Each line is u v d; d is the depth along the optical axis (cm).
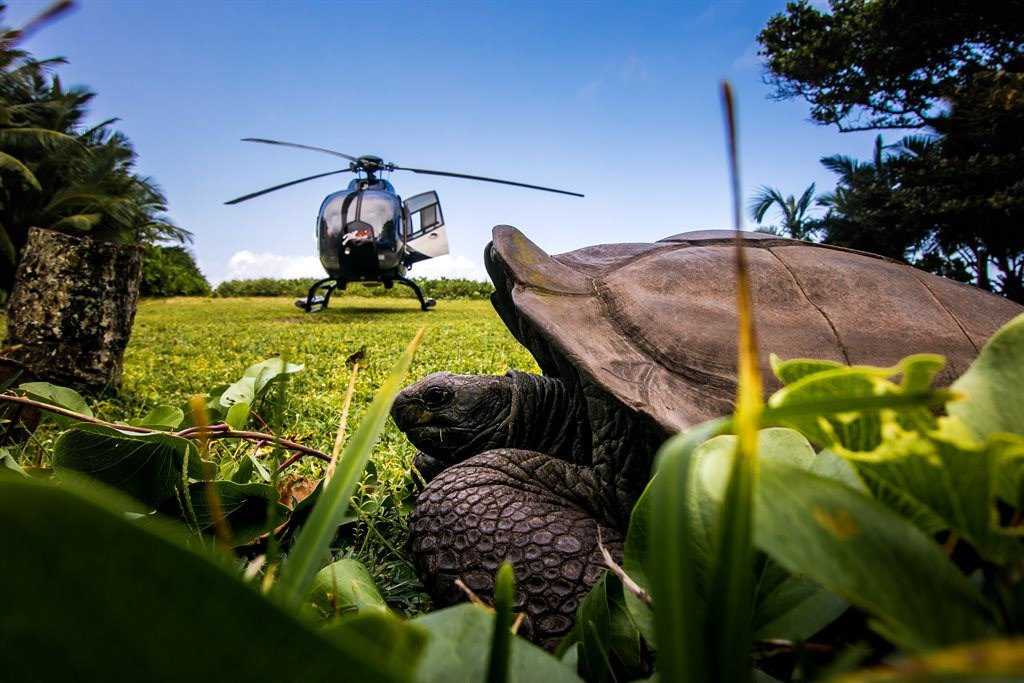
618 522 186
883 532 42
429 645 54
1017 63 2172
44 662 29
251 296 3656
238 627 31
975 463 44
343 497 49
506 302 254
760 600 62
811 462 66
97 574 30
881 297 195
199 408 64
